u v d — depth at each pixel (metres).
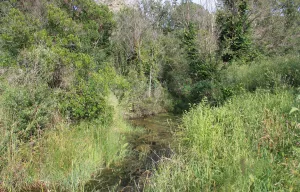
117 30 17.97
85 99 7.30
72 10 12.69
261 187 2.94
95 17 13.62
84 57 8.27
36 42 9.13
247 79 9.88
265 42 17.77
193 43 16.48
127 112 13.28
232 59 13.69
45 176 4.42
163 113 15.27
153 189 3.71
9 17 9.67
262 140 4.11
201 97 12.27
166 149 6.40
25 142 4.76
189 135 6.00
